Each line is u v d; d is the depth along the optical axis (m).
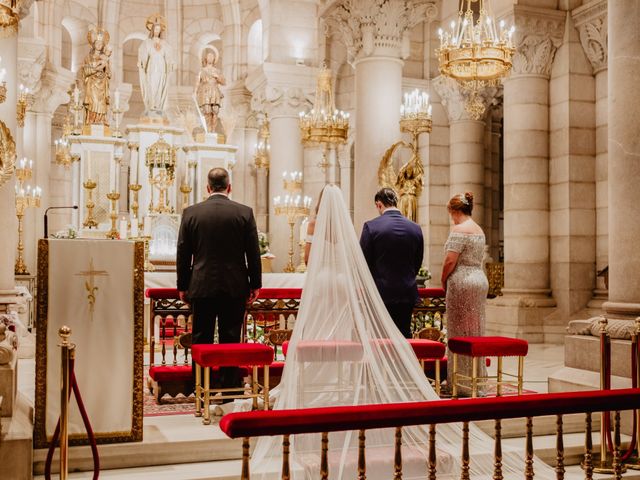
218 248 6.44
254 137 22.36
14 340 5.84
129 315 5.48
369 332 5.42
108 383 5.39
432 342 6.45
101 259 5.44
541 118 12.95
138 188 13.64
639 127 6.91
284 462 3.68
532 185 12.88
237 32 22.36
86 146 17.27
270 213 19.53
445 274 7.21
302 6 19.55
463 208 7.27
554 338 12.48
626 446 6.29
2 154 5.61
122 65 24.55
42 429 5.23
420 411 3.88
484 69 9.16
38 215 19.20
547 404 4.12
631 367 6.13
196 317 6.55
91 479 5.03
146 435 5.63
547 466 5.41
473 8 15.69
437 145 16.98
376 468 4.71
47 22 20.00
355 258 5.51
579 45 12.70
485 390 7.16
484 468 5.05
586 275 12.61
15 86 7.89
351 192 20.38
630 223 6.98
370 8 11.52
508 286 13.13
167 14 23.33
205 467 5.37
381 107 11.69
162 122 17.86
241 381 6.82
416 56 17.23
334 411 3.73
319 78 13.56
